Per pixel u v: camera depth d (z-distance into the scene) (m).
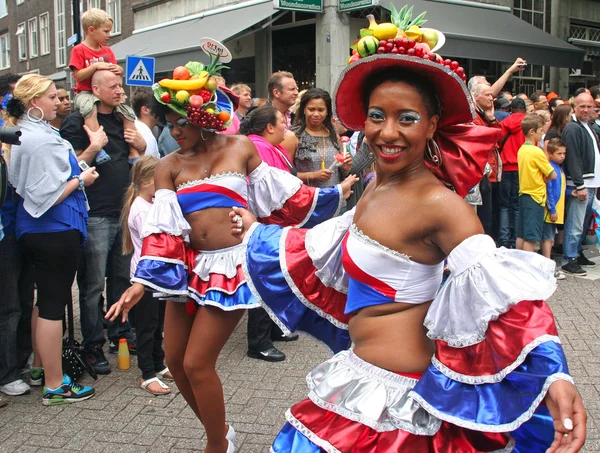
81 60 5.44
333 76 11.56
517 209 7.68
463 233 1.78
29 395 4.08
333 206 3.20
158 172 2.94
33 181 3.73
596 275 7.10
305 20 12.32
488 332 1.72
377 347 1.92
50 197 3.75
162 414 3.78
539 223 6.78
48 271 3.88
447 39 11.24
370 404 1.84
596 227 7.34
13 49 30.78
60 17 25.62
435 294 1.93
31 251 3.86
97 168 4.41
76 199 3.97
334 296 2.26
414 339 1.91
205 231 2.87
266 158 4.25
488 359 1.71
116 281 4.73
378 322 1.94
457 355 1.76
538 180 6.66
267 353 4.64
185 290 2.78
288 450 1.92
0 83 4.41
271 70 13.48
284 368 4.49
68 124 4.45
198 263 2.86
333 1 11.39
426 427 1.79
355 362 1.96
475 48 11.75
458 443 1.80
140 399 4.00
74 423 3.67
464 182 2.03
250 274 2.34
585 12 16.27
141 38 16.38
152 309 4.08
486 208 6.96
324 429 1.88
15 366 4.12
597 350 4.70
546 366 1.60
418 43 1.85
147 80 8.56
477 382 1.71
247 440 3.42
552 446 1.56
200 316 2.82
